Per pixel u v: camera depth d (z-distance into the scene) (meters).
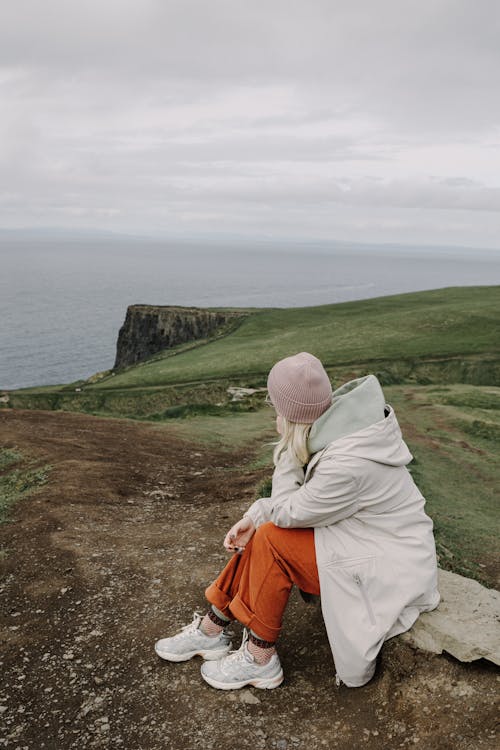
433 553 3.35
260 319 70.00
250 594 3.40
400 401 28.84
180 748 3.09
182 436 14.62
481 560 7.62
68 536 5.96
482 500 11.98
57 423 14.57
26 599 4.70
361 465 3.12
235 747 3.08
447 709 3.03
